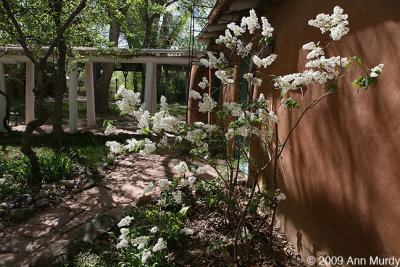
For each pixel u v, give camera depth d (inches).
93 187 182.4
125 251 112.5
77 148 261.7
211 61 102.7
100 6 231.3
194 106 353.7
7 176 185.9
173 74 945.5
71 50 269.4
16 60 323.6
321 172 98.6
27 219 143.2
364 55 79.1
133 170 215.9
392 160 68.0
